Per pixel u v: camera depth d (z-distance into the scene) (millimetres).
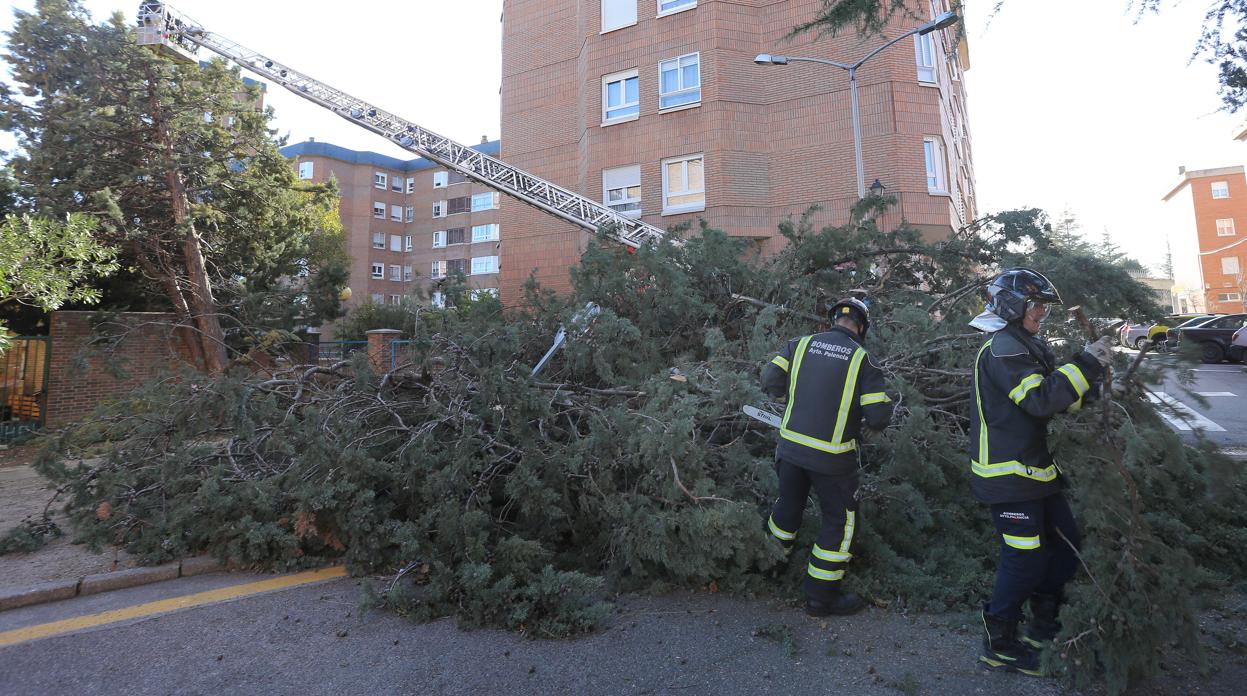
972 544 4004
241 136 14977
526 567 3611
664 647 3152
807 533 3889
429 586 3686
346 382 5402
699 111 15953
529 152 19125
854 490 3369
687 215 15938
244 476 4727
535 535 4297
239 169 15578
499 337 5227
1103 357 2576
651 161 16438
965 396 4727
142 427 4895
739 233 15570
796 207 15586
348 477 4266
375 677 2938
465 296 6613
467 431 4371
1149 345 2623
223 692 2834
